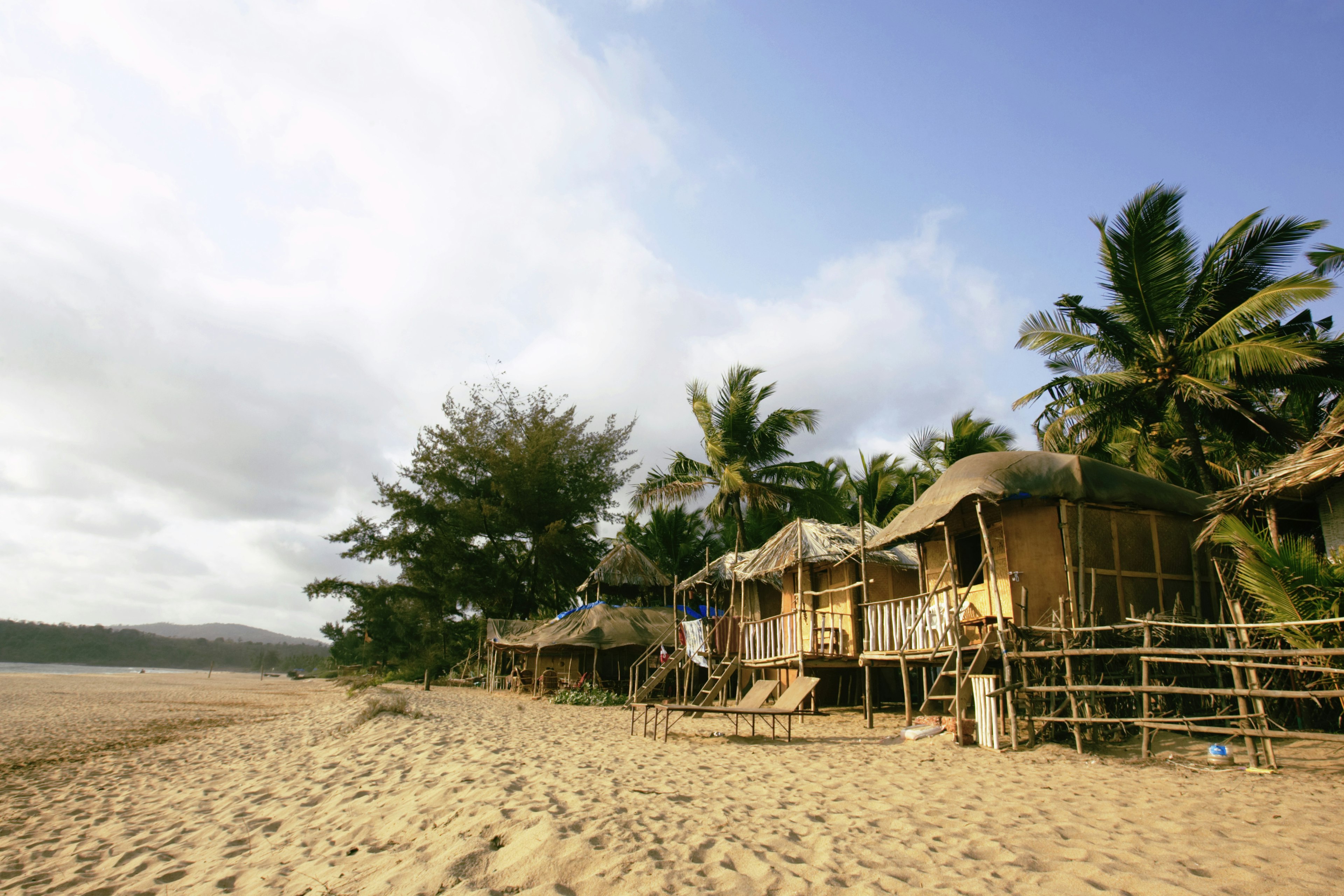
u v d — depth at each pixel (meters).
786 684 18.34
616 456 40.59
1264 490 9.36
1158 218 14.95
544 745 10.53
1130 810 5.78
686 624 20.95
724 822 5.49
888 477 30.41
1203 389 14.61
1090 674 10.13
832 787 7.04
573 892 4.20
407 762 9.18
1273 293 13.63
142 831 7.36
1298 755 8.02
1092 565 12.06
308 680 71.44
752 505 27.66
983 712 9.91
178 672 119.69
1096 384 15.92
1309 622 7.70
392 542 35.84
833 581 17.69
